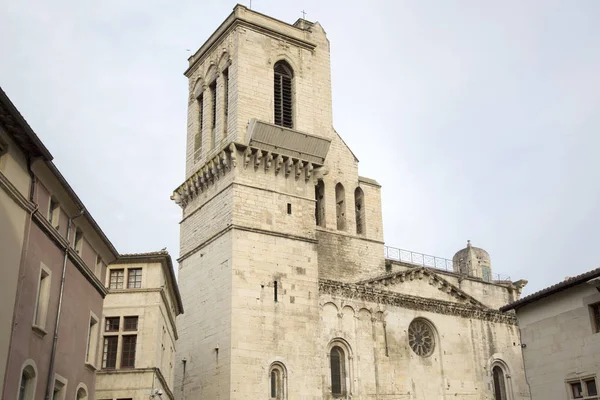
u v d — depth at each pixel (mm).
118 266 44125
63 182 31938
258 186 58031
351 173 67875
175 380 58094
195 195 63219
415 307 62969
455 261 86188
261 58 62594
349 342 57656
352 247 64688
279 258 56594
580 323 39188
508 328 68625
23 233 28281
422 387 60406
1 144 27234
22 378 28703
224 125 62250
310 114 64375
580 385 38719
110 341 42406
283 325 54469
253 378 51594
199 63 69188
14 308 27109
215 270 56531
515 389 66250
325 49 70375
